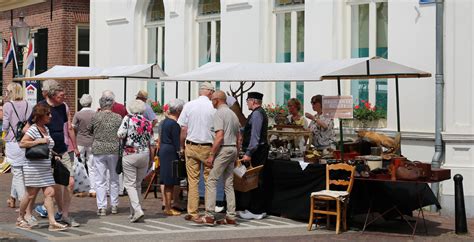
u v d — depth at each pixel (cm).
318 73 1111
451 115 1217
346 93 1406
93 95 2045
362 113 1334
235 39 1603
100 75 1435
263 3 1552
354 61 1122
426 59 1251
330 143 1212
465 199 1196
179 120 1173
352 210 1061
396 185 1072
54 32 2270
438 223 1138
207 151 1091
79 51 2262
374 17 1366
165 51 1806
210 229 1057
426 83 1249
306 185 1109
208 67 1299
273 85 1554
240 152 1177
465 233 1038
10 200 1257
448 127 1220
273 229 1063
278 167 1142
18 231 1033
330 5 1406
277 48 1553
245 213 1153
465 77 1204
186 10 1750
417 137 1254
